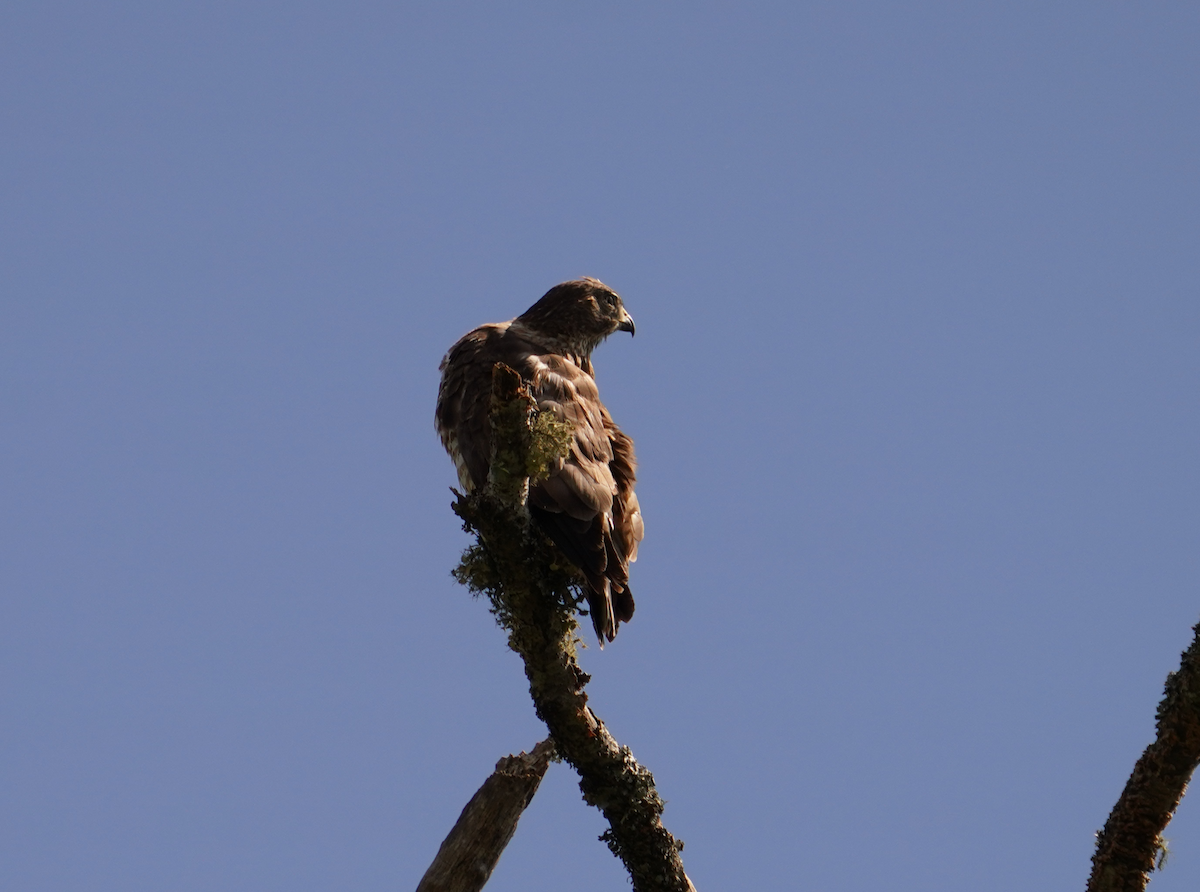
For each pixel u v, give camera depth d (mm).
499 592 10758
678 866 10828
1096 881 9930
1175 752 9625
